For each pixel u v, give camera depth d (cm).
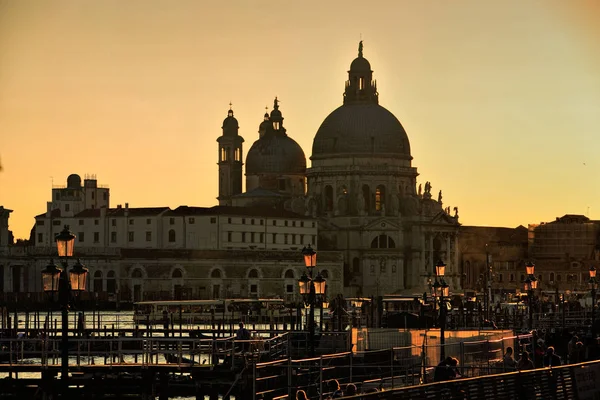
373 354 10438
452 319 17925
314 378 9781
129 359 14225
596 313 18175
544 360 9550
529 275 14950
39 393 9906
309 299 10188
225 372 10044
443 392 6238
